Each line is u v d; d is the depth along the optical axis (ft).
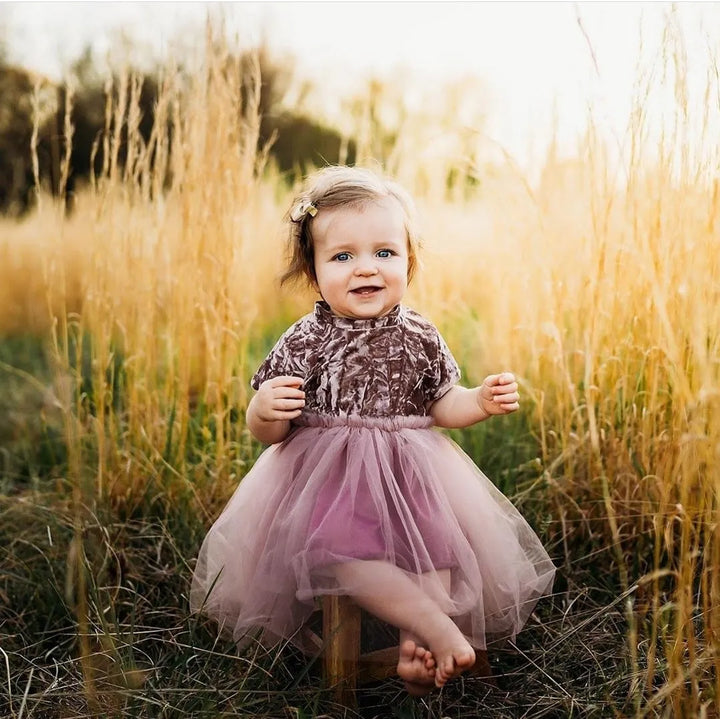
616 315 7.11
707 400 4.58
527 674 5.55
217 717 4.88
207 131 8.31
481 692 5.41
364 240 5.47
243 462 8.07
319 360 5.57
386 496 5.31
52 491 8.80
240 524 5.72
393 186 5.79
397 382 5.59
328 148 21.17
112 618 5.75
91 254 8.34
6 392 11.94
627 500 6.63
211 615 5.82
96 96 17.97
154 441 8.43
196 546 7.13
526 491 7.27
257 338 11.55
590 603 6.35
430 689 5.03
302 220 5.74
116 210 8.52
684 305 5.46
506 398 5.57
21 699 5.30
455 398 5.87
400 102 13.14
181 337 8.23
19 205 18.86
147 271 8.54
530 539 6.00
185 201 8.30
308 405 5.65
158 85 8.50
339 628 5.11
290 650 5.73
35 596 6.44
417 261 6.19
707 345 5.29
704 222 5.74
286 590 5.29
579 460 7.41
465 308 10.28
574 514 7.15
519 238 8.39
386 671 5.34
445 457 5.73
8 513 8.09
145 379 8.47
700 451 4.75
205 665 5.47
